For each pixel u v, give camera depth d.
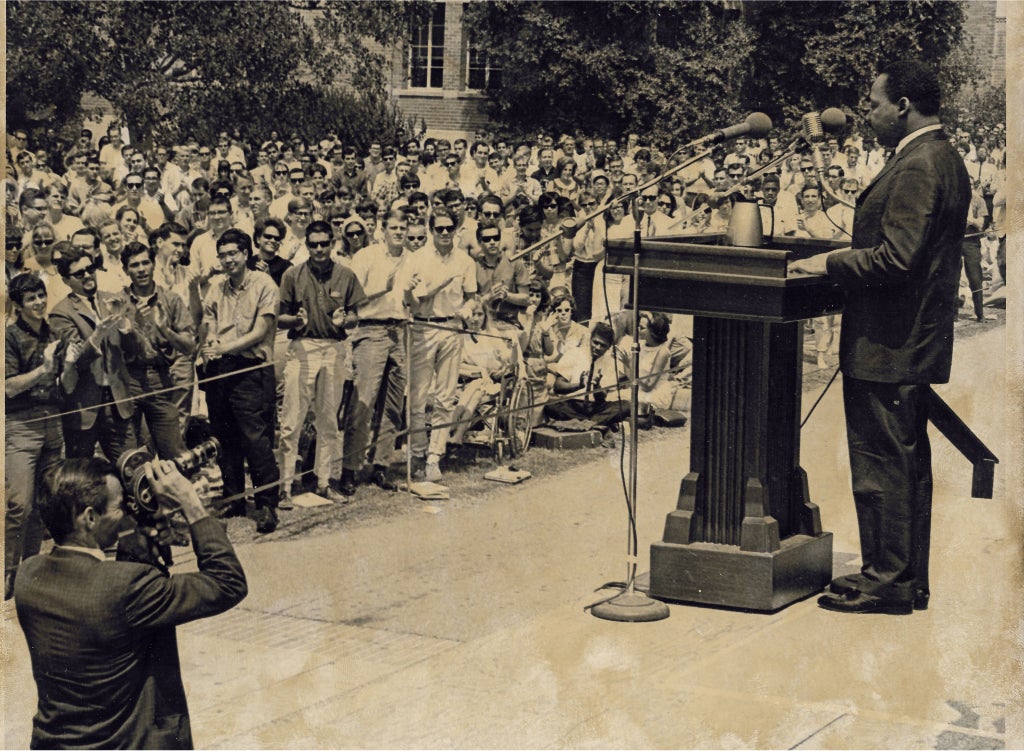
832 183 12.85
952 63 15.66
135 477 3.95
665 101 14.98
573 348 9.57
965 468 8.04
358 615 5.77
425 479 8.20
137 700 3.84
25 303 6.39
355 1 12.24
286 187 10.32
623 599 5.46
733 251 5.07
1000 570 5.91
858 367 5.17
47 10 10.70
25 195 7.57
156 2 11.06
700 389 5.38
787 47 15.78
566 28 14.02
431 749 4.33
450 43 13.41
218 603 3.88
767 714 4.38
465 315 8.44
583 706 4.54
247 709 4.77
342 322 7.62
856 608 5.30
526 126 13.85
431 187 11.85
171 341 7.14
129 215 8.62
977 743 4.18
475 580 6.22
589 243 10.47
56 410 6.46
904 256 4.92
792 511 5.59
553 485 8.23
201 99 11.47
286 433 7.54
